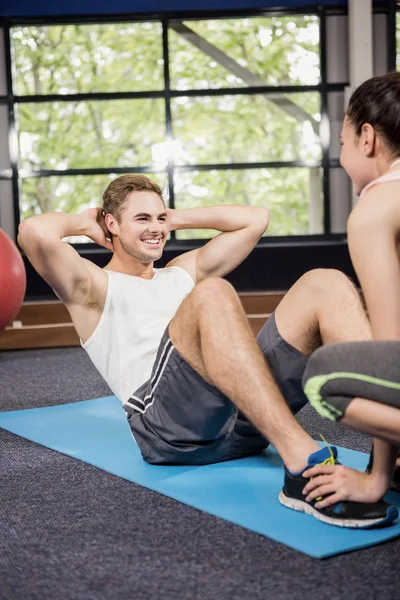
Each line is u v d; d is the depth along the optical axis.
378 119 1.54
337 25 8.91
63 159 9.20
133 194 2.46
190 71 9.09
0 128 8.99
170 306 2.46
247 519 1.83
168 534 1.77
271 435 1.83
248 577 1.52
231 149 9.23
